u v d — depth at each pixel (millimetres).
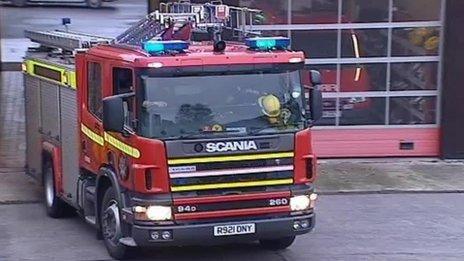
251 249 13336
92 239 13867
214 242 11672
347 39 20438
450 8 20016
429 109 20672
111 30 38469
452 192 17516
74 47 14562
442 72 20391
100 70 12781
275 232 11883
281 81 12023
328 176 18812
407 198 17016
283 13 20281
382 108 20641
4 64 32344
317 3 20312
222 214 11656
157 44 11688
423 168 19734
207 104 11719
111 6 50219
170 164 11484
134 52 12141
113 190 12422
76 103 13922
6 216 15508
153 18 13305
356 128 20656
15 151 20922
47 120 15633
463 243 13820
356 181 18328
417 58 20516
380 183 18156
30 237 14055
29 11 46906
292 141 11922
